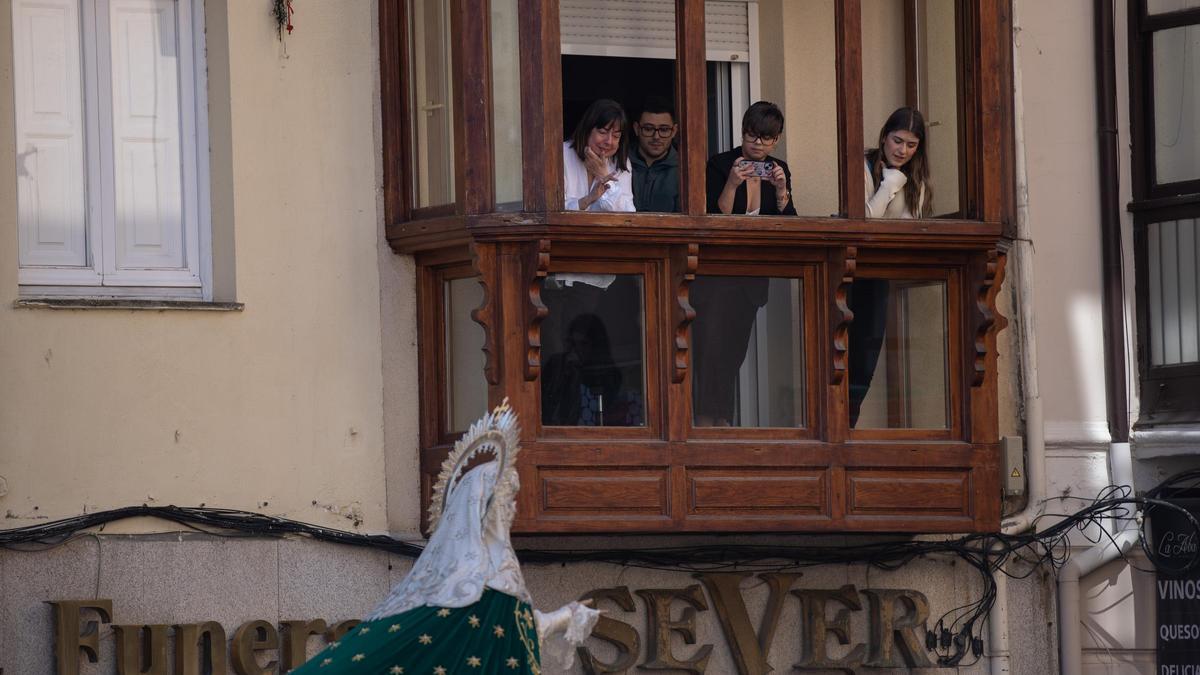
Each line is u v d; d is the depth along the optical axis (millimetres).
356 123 30266
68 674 27172
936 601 32812
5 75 28125
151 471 28375
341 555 29375
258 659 28703
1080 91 34750
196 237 29891
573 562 30594
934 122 31594
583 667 30734
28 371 27781
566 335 29266
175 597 28312
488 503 23172
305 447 29453
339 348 29828
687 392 29641
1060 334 34531
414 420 30266
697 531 29516
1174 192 34625
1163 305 34594
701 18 29641
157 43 29938
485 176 28828
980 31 31156
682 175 29422
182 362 28750
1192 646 33469
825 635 31875
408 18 30375
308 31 30078
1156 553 33875
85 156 29453
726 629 31453
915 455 30703
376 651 22094
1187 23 34625
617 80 30031
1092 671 34250
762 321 30312
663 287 29688
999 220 30969
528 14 28688
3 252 27781
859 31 30516
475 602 22484
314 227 29875
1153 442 34250
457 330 29984
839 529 30203
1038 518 33625
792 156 31656
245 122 29562
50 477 27750
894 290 31172
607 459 29062
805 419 30422
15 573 27312
